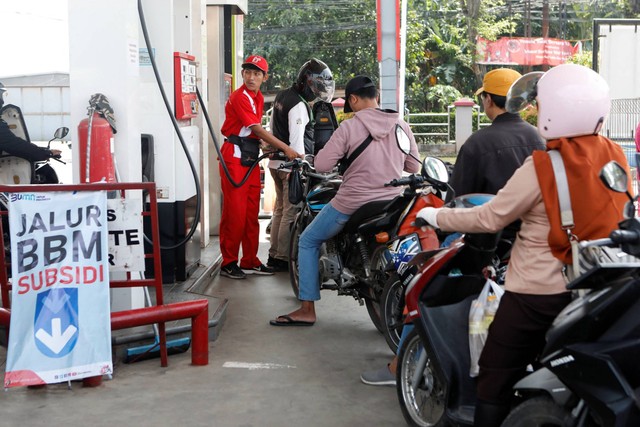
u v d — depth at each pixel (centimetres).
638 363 264
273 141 718
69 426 414
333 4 3400
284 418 429
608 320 271
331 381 488
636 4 3559
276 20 3381
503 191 310
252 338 578
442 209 339
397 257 475
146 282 487
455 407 356
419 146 2761
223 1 915
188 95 705
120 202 473
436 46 3447
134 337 516
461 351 361
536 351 317
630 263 269
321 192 646
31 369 443
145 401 449
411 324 404
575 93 301
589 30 3625
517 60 3347
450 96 3288
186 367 507
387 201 542
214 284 753
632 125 1645
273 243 815
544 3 3344
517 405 320
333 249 592
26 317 445
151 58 571
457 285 373
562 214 295
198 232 761
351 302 695
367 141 554
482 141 438
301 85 751
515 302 311
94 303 457
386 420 427
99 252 459
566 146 300
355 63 3481
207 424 419
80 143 519
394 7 873
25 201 446
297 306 674
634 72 1684
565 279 303
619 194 298
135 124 549
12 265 442
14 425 414
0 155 733
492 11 3509
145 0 675
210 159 938
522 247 312
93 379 467
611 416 262
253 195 780
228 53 992
